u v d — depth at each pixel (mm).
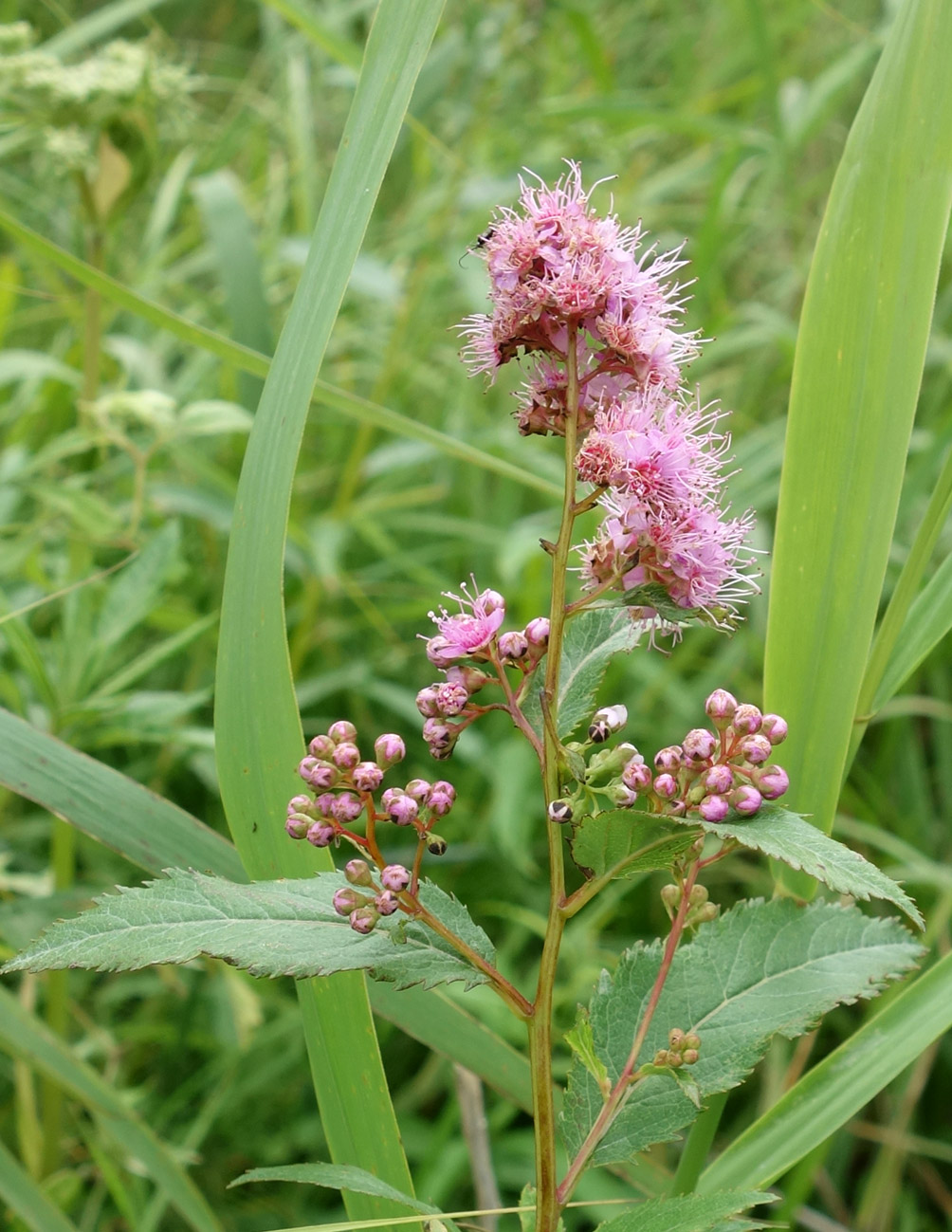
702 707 573
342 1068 275
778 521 293
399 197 786
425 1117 501
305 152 646
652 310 247
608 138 656
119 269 661
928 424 642
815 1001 258
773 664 296
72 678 406
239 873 308
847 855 216
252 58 884
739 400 712
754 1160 287
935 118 276
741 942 266
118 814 304
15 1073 410
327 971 234
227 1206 449
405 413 687
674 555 241
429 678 609
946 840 554
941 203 276
